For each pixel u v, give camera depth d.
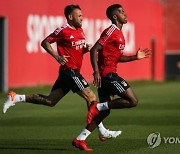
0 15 72.50
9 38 74.94
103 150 29.05
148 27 115.50
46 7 81.44
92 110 28.16
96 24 93.88
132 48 106.56
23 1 76.94
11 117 45.66
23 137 34.59
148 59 115.94
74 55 29.30
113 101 28.09
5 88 73.62
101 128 30.30
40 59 81.06
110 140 32.66
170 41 131.12
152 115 46.97
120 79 28.34
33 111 50.31
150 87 91.44
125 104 28.09
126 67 103.88
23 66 77.69
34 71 80.00
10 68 75.31
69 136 35.00
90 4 91.44
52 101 29.64
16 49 76.25
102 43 28.30
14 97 29.42
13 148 30.03
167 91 81.06
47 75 82.88
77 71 29.30
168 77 130.38
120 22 28.78
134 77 108.06
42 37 81.12
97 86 28.00
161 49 125.69
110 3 97.88
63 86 29.53
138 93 76.31
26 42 77.94
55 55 28.78
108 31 28.36
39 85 80.56
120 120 43.25
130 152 28.36
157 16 122.12
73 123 41.72
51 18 82.69
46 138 34.09
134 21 107.44
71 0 86.56
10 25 74.94
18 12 76.12
